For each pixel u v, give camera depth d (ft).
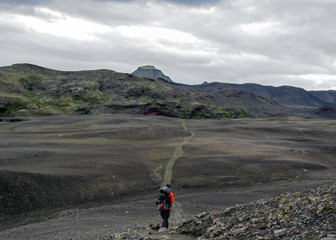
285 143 222.48
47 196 96.43
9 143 190.80
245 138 255.09
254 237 30.86
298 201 38.73
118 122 339.36
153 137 241.96
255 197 100.94
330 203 32.83
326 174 139.44
